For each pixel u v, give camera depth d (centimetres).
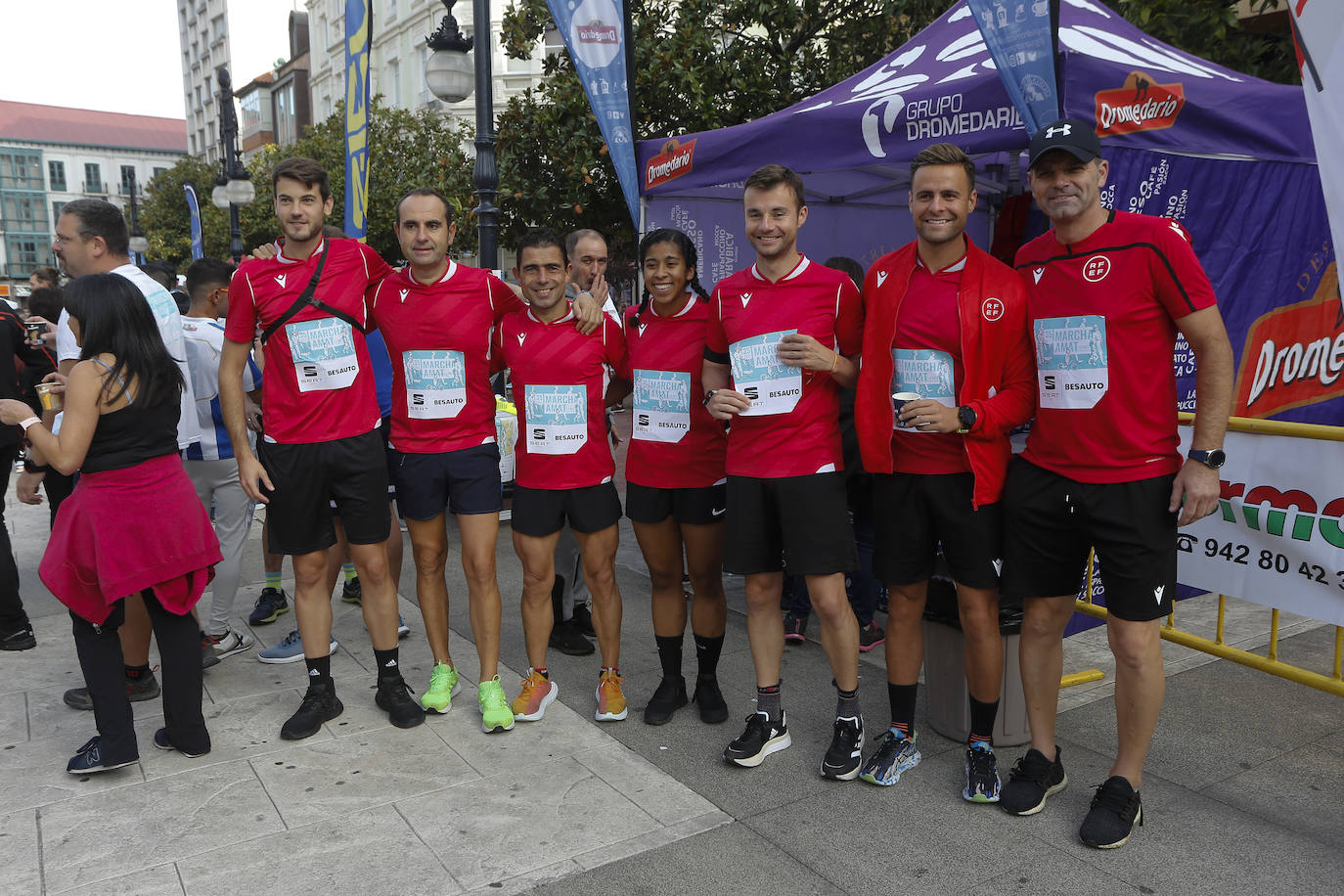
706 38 932
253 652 447
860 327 311
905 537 302
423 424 352
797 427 306
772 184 297
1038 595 286
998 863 264
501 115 1020
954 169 276
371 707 381
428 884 258
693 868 265
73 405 294
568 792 308
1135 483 263
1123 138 370
